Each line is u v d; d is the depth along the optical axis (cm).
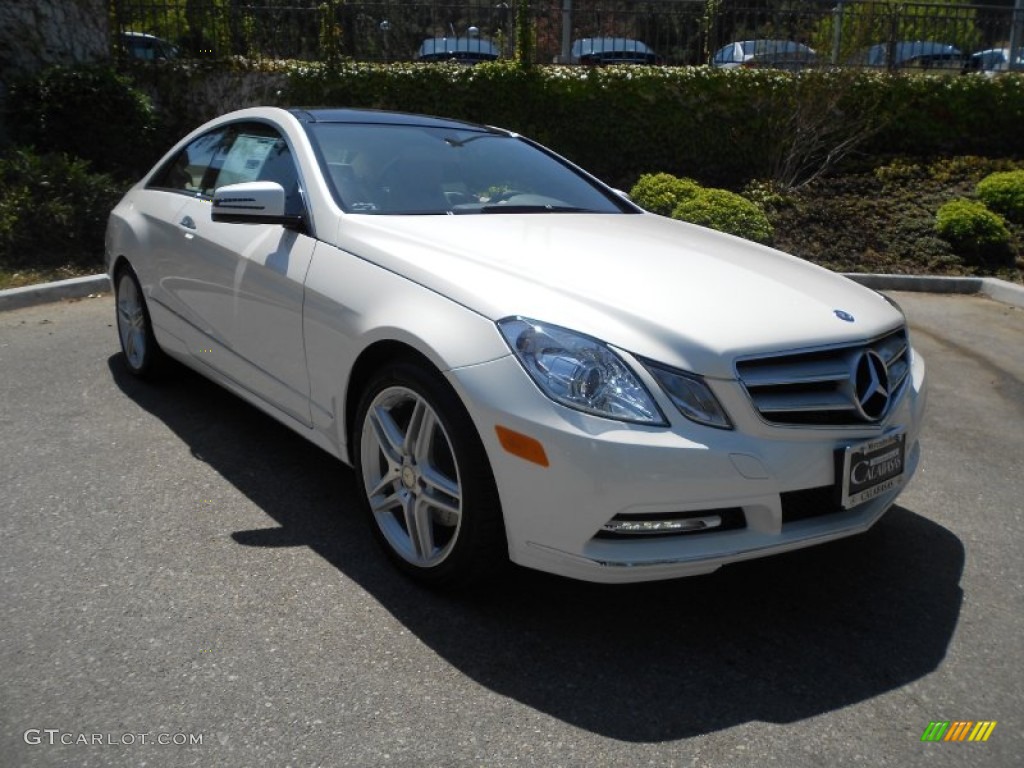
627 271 312
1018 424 520
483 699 254
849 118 1215
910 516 391
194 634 277
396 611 295
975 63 1324
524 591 311
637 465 254
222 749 229
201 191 450
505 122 1171
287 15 1205
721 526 275
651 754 235
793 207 1048
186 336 439
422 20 1225
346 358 321
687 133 1186
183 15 1166
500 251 321
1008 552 359
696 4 1284
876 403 295
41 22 1039
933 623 304
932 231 987
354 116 430
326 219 355
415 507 304
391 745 234
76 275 736
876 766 235
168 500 366
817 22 1242
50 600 291
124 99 998
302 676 259
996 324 761
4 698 244
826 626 300
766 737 244
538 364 266
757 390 273
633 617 299
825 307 307
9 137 964
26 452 406
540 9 1263
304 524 351
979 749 243
